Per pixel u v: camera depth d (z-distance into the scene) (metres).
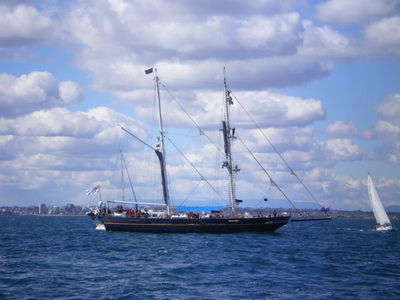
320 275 55.59
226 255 71.75
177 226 107.69
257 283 50.72
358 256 73.94
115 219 116.44
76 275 55.12
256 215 112.06
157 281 51.66
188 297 44.81
